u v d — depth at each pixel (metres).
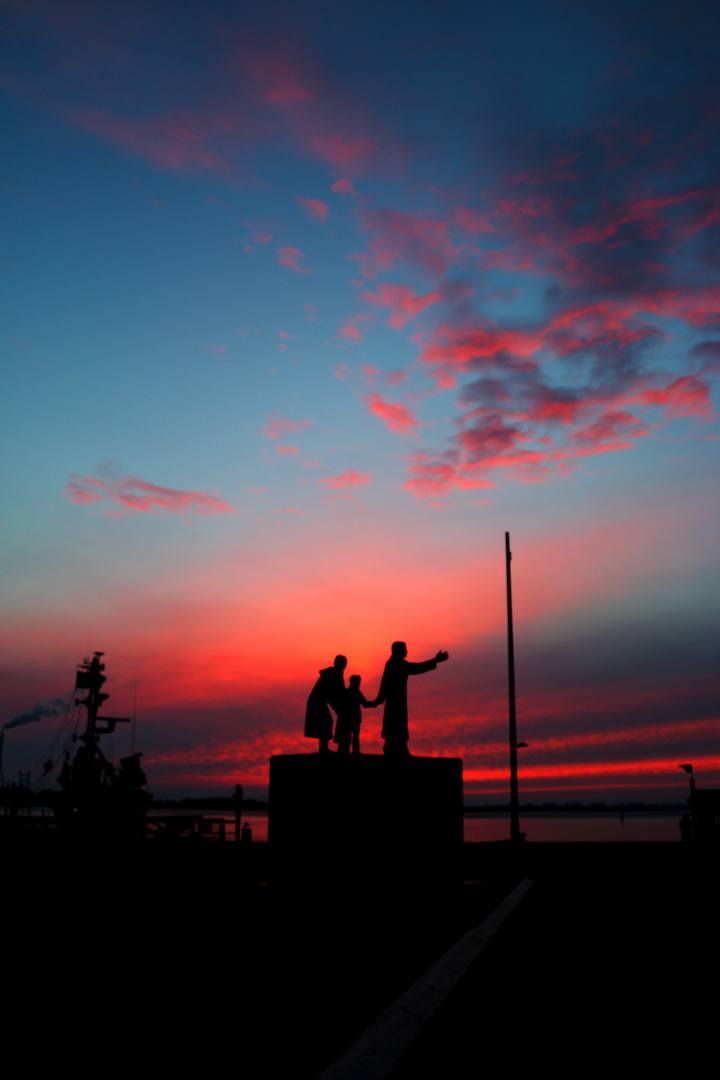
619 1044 6.52
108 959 10.10
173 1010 7.58
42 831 26.38
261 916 13.63
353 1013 7.33
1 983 8.84
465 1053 6.28
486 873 24.23
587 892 18.30
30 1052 6.23
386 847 10.05
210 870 22.77
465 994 8.38
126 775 44.25
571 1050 6.35
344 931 9.43
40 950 10.76
